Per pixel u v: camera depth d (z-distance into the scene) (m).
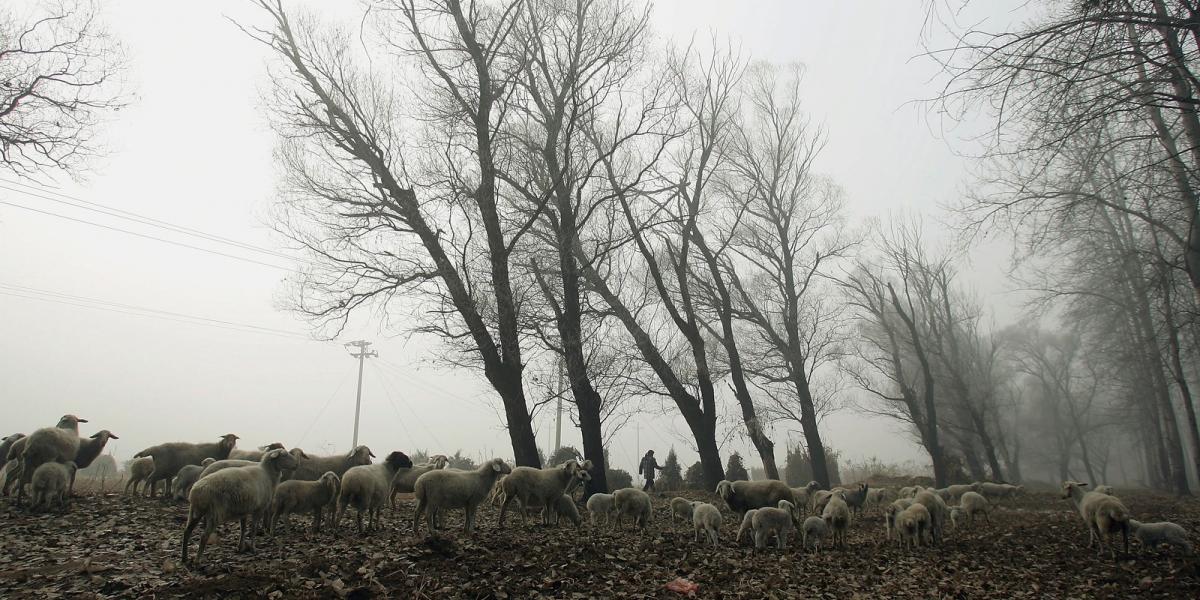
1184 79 8.58
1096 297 28.83
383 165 16.23
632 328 20.03
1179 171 10.64
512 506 14.84
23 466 10.87
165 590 6.53
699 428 20.66
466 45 16.27
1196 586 8.57
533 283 17.78
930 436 30.73
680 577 8.61
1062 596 8.42
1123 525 10.67
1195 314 16.17
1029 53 8.41
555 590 7.52
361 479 10.20
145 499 12.16
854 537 13.23
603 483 16.47
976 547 11.88
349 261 16.50
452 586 7.27
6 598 6.12
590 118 18.50
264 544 9.00
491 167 16.09
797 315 28.42
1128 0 8.25
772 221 28.44
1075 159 10.60
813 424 26.77
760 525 11.30
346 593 6.72
